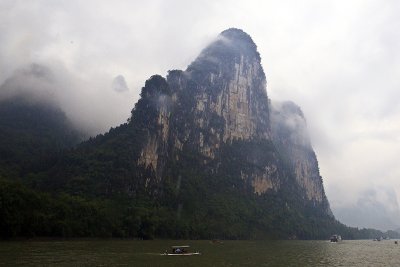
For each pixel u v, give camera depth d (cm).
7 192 15188
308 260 11475
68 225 17350
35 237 15888
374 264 10875
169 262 9394
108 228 19638
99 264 8506
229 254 12481
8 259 8906
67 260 9000
